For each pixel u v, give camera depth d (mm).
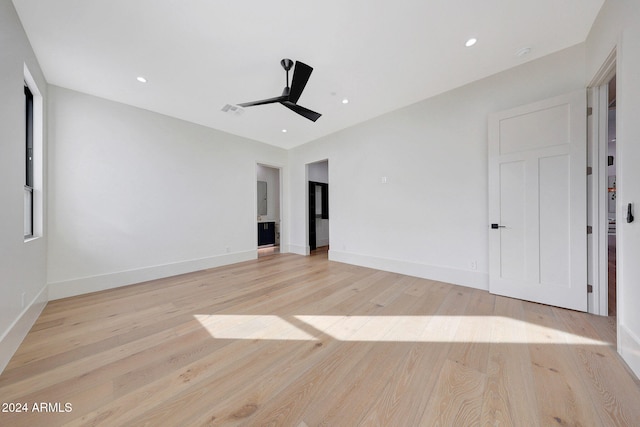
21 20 1830
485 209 2885
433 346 1733
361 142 4133
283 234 5578
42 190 2514
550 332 1897
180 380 1400
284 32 2029
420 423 1103
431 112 3285
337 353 1662
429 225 3354
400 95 3184
